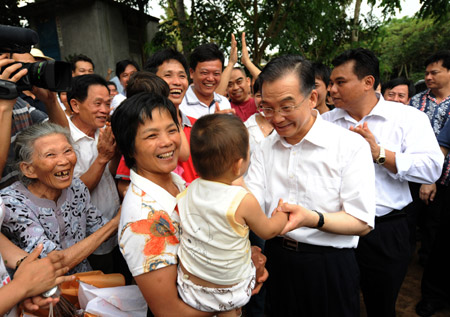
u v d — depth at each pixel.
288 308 1.74
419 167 1.89
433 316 2.73
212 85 3.03
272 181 1.74
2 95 1.27
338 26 9.05
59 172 1.52
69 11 8.45
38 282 1.15
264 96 1.44
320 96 3.03
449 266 2.60
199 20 7.29
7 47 1.35
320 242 1.59
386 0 6.26
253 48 7.29
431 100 3.43
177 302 1.20
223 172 1.16
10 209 1.44
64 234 1.68
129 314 1.34
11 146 1.80
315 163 1.57
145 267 1.14
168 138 1.22
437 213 3.28
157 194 1.23
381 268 2.04
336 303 1.64
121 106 1.22
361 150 1.49
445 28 17.27
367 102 2.08
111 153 1.98
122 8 8.94
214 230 1.13
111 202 2.27
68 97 2.29
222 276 1.15
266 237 1.24
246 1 7.11
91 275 1.46
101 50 8.43
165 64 2.32
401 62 19.45
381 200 1.98
